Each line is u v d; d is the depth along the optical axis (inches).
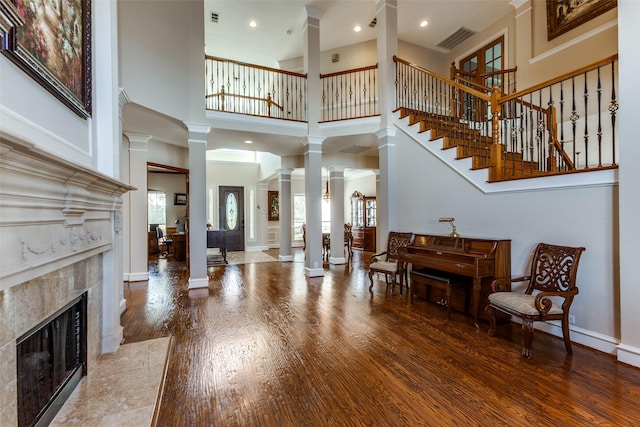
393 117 199.8
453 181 157.8
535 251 116.3
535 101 206.2
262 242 409.7
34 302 59.3
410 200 186.7
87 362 87.0
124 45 142.9
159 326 127.8
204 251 195.5
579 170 105.1
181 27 179.3
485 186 140.3
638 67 89.4
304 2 220.4
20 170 46.0
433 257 146.3
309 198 227.9
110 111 98.3
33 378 63.0
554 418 68.6
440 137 164.7
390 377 87.0
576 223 107.5
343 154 303.1
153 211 383.9
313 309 149.9
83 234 77.4
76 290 80.0
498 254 125.3
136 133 212.2
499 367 92.3
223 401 76.3
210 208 386.9
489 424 67.1
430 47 288.2
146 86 155.0
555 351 102.6
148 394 77.2
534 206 120.6
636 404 73.2
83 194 69.9
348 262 280.2
